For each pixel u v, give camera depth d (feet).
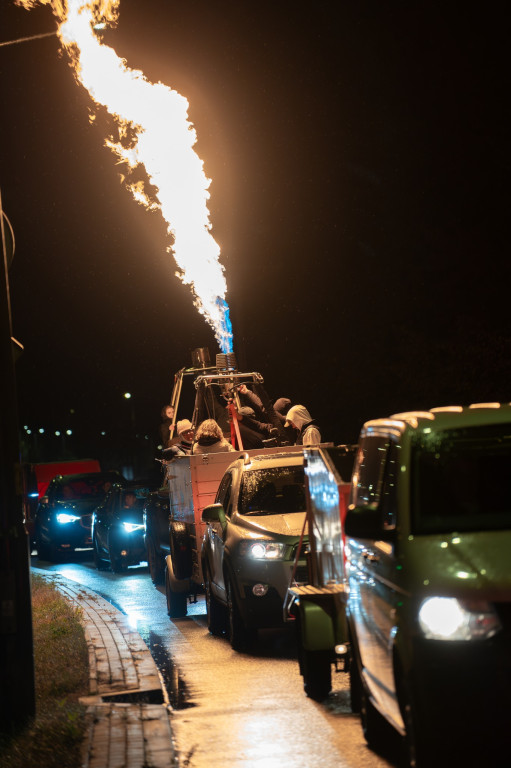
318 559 30.37
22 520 27.09
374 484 24.47
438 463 20.81
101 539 79.46
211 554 43.09
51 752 23.21
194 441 51.11
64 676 31.65
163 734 24.54
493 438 21.15
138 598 58.18
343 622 28.43
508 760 16.62
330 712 27.58
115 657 34.65
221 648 39.81
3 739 24.75
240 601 38.24
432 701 17.01
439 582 17.92
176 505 52.16
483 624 17.17
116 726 25.40
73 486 95.71
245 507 41.37
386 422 23.89
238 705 29.22
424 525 19.90
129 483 77.56
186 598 49.52
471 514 20.01
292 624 37.96
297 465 42.68
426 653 17.29
